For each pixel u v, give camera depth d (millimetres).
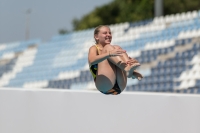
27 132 24656
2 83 104125
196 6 154625
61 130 24797
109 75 22703
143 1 153625
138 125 25109
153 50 82375
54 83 93188
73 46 103250
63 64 97562
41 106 24844
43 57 105062
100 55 21422
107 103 25000
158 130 25297
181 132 25406
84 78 89062
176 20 86000
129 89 78500
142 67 81250
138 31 90875
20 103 24750
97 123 24875
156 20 89812
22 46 114750
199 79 70625
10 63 110438
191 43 77938
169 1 155375
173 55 78438
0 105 24703
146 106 25281
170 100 25484
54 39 111562
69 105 24906
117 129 24984
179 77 73812
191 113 25531
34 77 100188
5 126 24625
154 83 76312
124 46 89375
